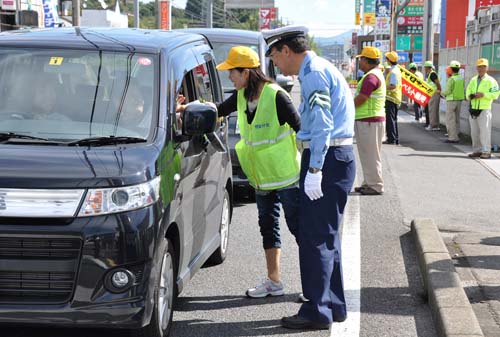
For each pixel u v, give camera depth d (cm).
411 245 818
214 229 682
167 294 529
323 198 548
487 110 1566
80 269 459
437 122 2267
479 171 1384
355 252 786
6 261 459
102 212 462
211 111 550
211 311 606
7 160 475
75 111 546
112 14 5900
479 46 2214
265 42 1173
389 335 555
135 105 549
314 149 530
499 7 2112
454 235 841
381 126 1112
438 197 1106
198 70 664
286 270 729
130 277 467
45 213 456
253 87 590
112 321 464
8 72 575
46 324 463
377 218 954
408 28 4934
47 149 496
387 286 672
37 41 598
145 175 482
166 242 509
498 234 838
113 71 570
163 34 657
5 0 2680
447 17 3659
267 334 557
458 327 520
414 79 2070
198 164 599
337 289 572
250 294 642
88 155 487
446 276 629
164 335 525
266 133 591
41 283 462
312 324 561
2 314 460
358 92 1109
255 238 856
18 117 543
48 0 3067
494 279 662
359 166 1441
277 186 599
